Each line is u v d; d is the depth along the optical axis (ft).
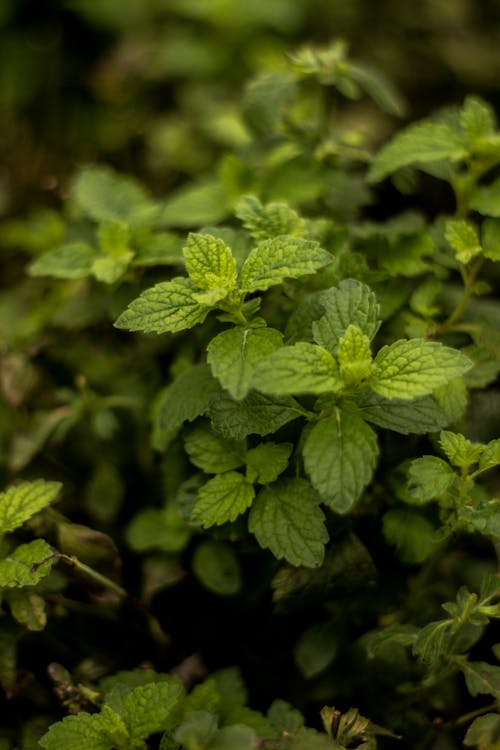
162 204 2.32
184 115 3.18
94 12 3.42
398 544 1.97
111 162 3.20
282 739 1.89
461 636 1.91
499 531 1.80
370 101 3.07
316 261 1.83
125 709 1.82
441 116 2.23
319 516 1.85
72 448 2.30
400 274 2.10
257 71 3.06
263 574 2.04
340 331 1.82
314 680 2.06
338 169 2.25
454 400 1.94
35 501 1.92
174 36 3.34
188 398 1.92
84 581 1.97
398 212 2.58
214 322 1.98
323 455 1.77
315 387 1.76
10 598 1.91
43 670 2.06
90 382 2.33
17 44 3.42
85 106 3.36
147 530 2.11
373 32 3.41
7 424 2.31
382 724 2.00
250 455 1.88
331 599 1.95
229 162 2.22
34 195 3.17
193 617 2.13
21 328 2.32
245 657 2.12
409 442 1.98
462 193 2.13
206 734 1.75
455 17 3.39
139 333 2.23
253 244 1.95
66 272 2.08
